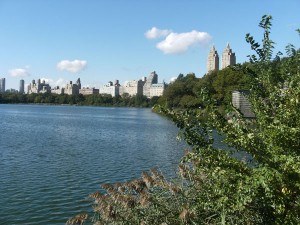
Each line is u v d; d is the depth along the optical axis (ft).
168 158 96.07
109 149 115.65
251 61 18.07
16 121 268.21
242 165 15.03
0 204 50.65
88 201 52.06
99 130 201.57
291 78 16.80
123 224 20.39
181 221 18.94
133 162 89.04
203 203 17.80
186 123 15.97
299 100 15.55
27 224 43.57
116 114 453.17
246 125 16.39
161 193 22.06
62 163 85.40
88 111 540.11
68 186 62.03
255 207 15.99
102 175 72.64
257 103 17.01
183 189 22.00
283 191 13.55
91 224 30.91
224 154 15.47
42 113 426.10
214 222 18.03
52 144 126.41
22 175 70.33
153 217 20.51
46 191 58.29
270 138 14.69
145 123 277.44
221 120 15.58
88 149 114.42
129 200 20.49
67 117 348.18
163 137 163.43
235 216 17.71
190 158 16.20
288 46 18.74
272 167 13.65
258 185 13.28
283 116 15.58
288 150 14.64
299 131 14.40
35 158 92.22
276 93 16.88
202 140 15.81
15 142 130.00
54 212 47.75
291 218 13.98
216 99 16.60
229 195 15.29
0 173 71.51
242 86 18.51
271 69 17.81
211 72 355.56
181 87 363.35
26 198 53.98
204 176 20.72
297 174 13.41
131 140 147.84
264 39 17.75
